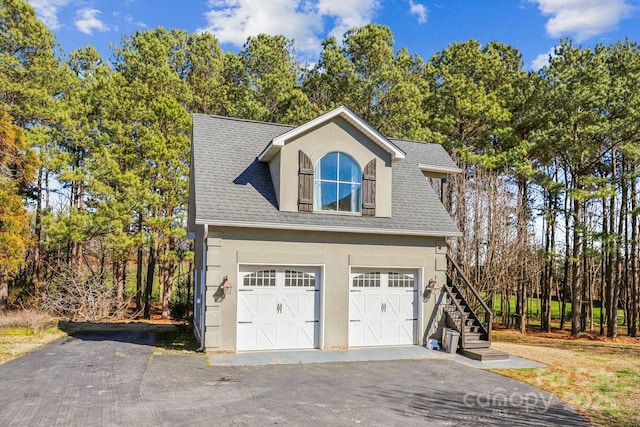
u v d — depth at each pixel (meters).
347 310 13.96
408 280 14.93
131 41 30.41
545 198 28.78
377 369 11.55
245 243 12.94
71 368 10.35
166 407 7.85
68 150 26.83
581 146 22.84
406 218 15.05
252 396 8.72
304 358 12.42
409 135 27.38
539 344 19.52
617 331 27.53
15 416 7.14
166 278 26.42
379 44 31.27
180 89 27.38
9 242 18.44
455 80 28.14
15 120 25.06
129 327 18.06
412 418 7.80
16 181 19.91
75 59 30.73
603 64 23.25
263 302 13.23
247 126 16.84
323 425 7.28
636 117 21.38
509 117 27.50
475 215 21.34
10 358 11.30
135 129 25.09
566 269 27.50
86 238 24.64
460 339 14.21
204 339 12.72
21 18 24.78
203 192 13.30
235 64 34.78
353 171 14.71
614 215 25.84
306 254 13.55
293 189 13.84
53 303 22.94
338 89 31.64
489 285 20.95
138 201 22.86
